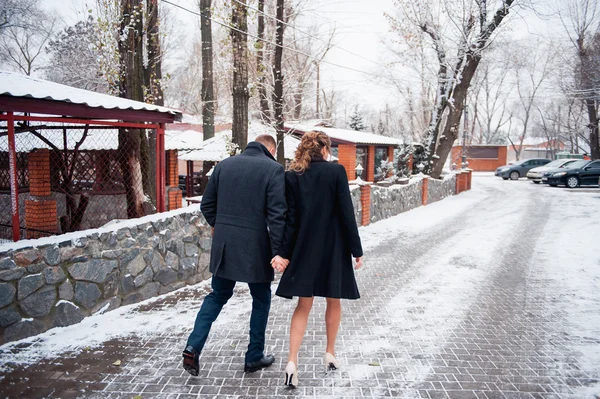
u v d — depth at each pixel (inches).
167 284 204.1
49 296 151.9
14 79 182.9
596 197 694.5
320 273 119.5
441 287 221.6
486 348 146.7
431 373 128.0
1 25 1005.8
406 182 611.5
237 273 117.7
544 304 195.0
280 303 191.5
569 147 2009.1
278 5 487.2
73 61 650.8
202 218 228.1
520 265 268.8
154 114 215.6
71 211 285.3
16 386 115.7
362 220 422.3
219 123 720.3
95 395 112.3
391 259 286.4
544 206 587.5
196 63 1243.8
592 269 256.1
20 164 291.1
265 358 130.7
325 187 119.6
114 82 327.0
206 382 120.4
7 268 139.4
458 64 775.7
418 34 807.7
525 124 1888.5
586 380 124.4
